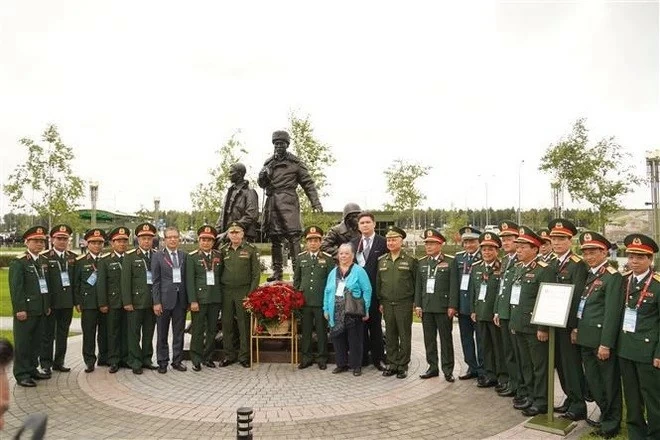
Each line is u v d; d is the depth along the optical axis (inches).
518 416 225.9
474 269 279.1
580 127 785.6
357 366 288.8
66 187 900.0
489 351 269.6
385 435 202.7
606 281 205.3
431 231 289.9
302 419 219.5
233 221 350.0
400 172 1200.2
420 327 473.1
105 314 315.3
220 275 311.6
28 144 868.6
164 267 299.3
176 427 211.0
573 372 221.8
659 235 673.0
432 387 268.2
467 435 203.3
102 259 304.0
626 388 195.0
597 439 196.9
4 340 105.4
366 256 314.2
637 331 189.8
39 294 279.4
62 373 298.7
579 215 820.6
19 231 1937.7
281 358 316.2
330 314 286.8
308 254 313.4
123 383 275.7
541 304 211.6
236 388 263.7
